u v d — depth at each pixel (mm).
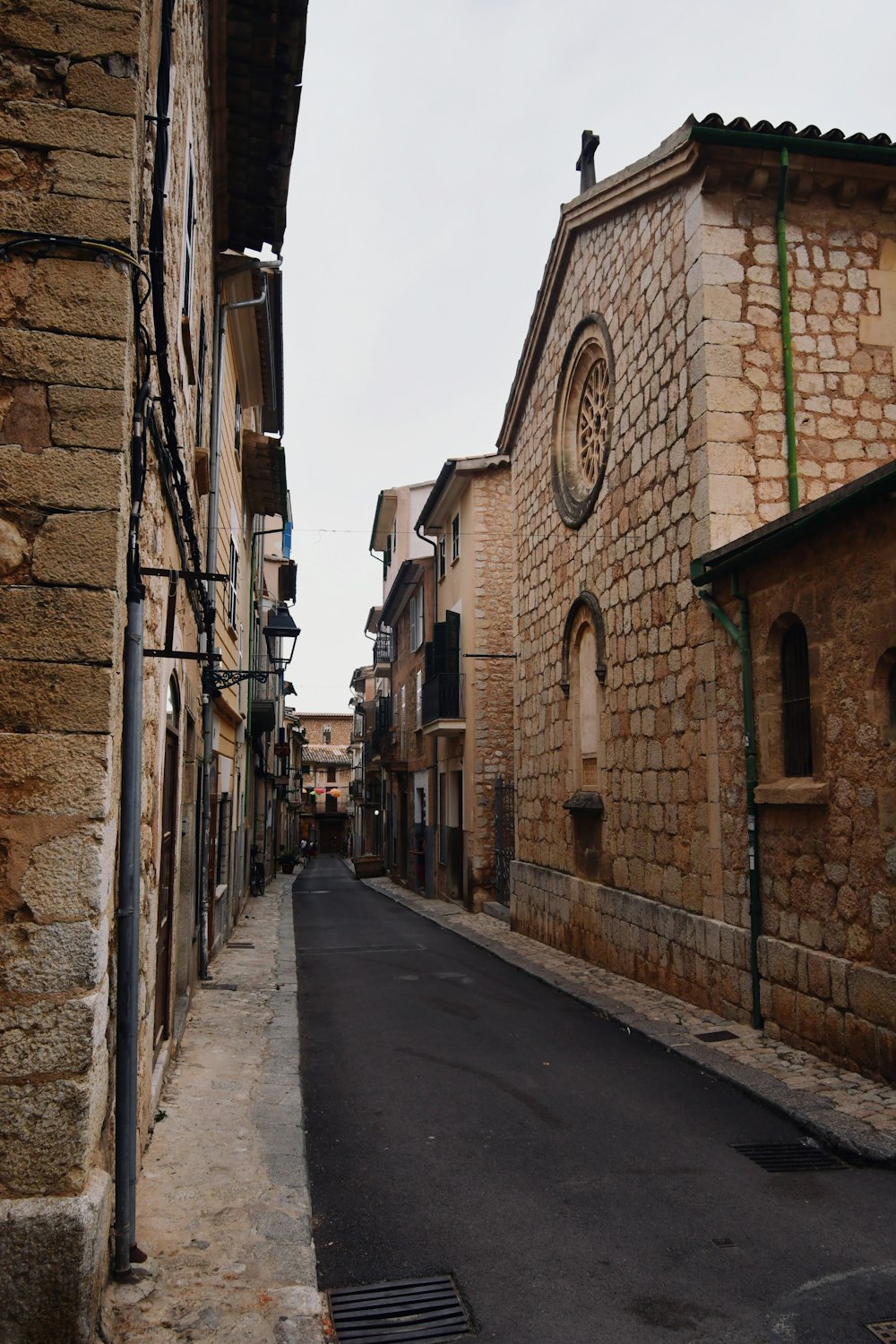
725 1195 4742
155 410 4367
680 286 9781
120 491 3398
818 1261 4027
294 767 51500
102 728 3256
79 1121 3088
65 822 3197
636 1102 6301
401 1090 6582
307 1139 5551
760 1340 3416
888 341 9477
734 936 8383
